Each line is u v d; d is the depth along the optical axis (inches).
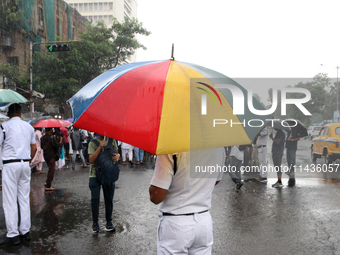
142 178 392.8
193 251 90.4
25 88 1159.6
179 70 83.2
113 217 228.2
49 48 784.9
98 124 74.5
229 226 205.8
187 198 86.4
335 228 200.4
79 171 462.0
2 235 192.2
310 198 281.9
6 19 1133.7
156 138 69.7
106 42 1363.2
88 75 1269.7
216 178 91.7
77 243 178.1
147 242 179.8
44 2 1359.5
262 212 237.9
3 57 1132.5
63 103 1310.3
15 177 178.9
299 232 193.8
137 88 77.7
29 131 188.9
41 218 226.2
